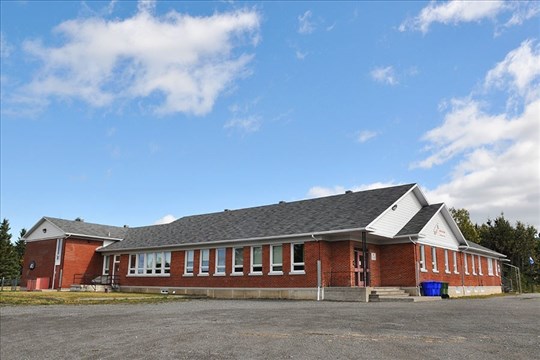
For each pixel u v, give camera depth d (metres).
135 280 36.19
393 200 27.28
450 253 32.34
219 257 30.80
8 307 19.73
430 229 29.50
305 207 31.14
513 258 57.31
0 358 9.08
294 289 26.16
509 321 12.51
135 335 11.06
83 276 39.66
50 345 10.31
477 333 10.25
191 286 31.84
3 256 62.69
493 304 19.81
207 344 9.45
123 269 37.53
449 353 8.05
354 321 12.61
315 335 10.12
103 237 41.09
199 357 8.25
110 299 24.50
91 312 17.23
